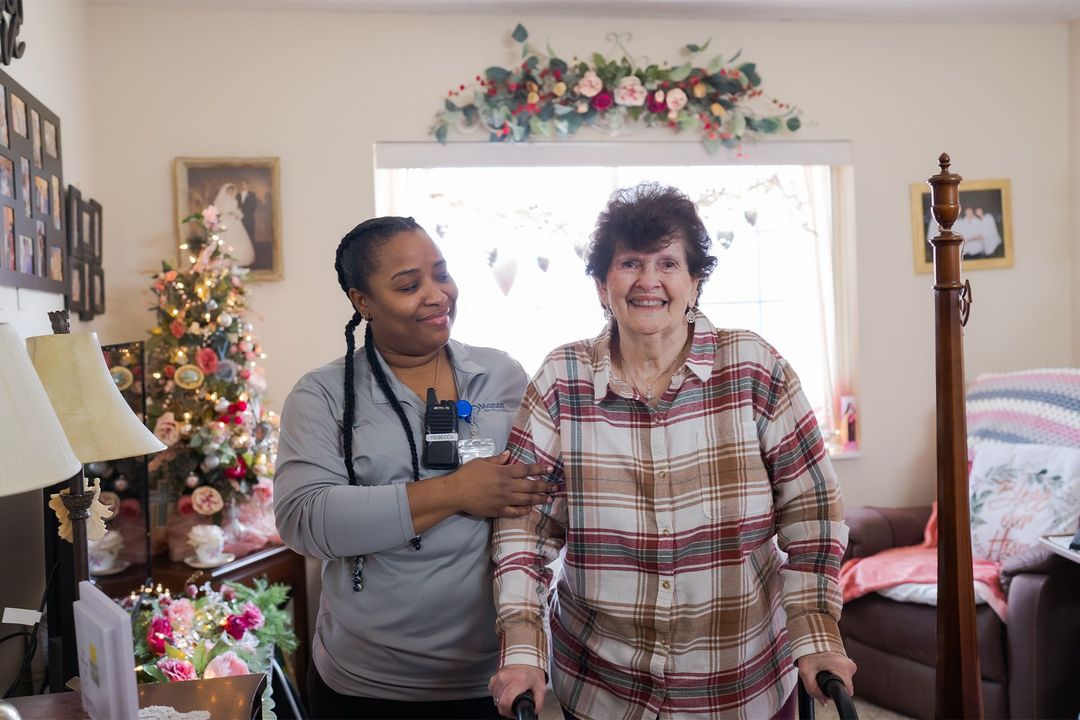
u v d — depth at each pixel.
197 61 3.73
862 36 4.11
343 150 3.82
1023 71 4.21
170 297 3.36
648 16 3.95
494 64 3.88
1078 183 4.20
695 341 1.57
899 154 4.15
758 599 1.56
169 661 2.15
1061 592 2.96
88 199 3.54
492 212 4.05
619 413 1.57
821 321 4.23
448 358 1.83
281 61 3.78
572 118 3.87
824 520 1.56
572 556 1.58
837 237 4.24
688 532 1.53
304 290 3.80
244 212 3.73
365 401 1.74
